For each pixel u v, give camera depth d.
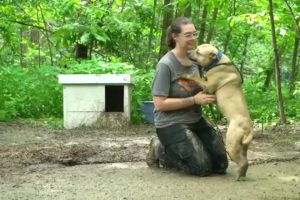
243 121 4.33
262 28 11.68
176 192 3.99
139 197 3.84
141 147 6.15
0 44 14.30
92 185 4.22
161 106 4.57
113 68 9.18
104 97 8.18
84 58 11.53
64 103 8.19
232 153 4.36
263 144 6.48
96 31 10.28
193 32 4.59
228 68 4.46
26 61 14.36
